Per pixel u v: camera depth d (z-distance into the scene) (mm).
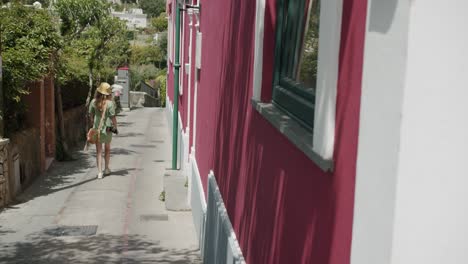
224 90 5297
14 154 9055
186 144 10219
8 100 9398
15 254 6477
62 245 6820
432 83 1358
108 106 10875
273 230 2959
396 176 1399
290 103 2908
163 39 43719
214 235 5348
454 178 1382
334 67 1964
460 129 1372
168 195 9031
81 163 12617
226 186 4949
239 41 4422
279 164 2861
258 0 3475
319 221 2113
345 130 1854
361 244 1644
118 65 26516
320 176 2121
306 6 2799
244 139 4047
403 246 1403
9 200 8742
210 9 7105
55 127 12766
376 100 1546
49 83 12328
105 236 7219
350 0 1850
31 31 10234
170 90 20375
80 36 15156
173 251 6699
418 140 1376
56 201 8977
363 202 1635
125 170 11820
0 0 10664
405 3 1361
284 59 3227
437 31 1344
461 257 1394
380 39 1520
